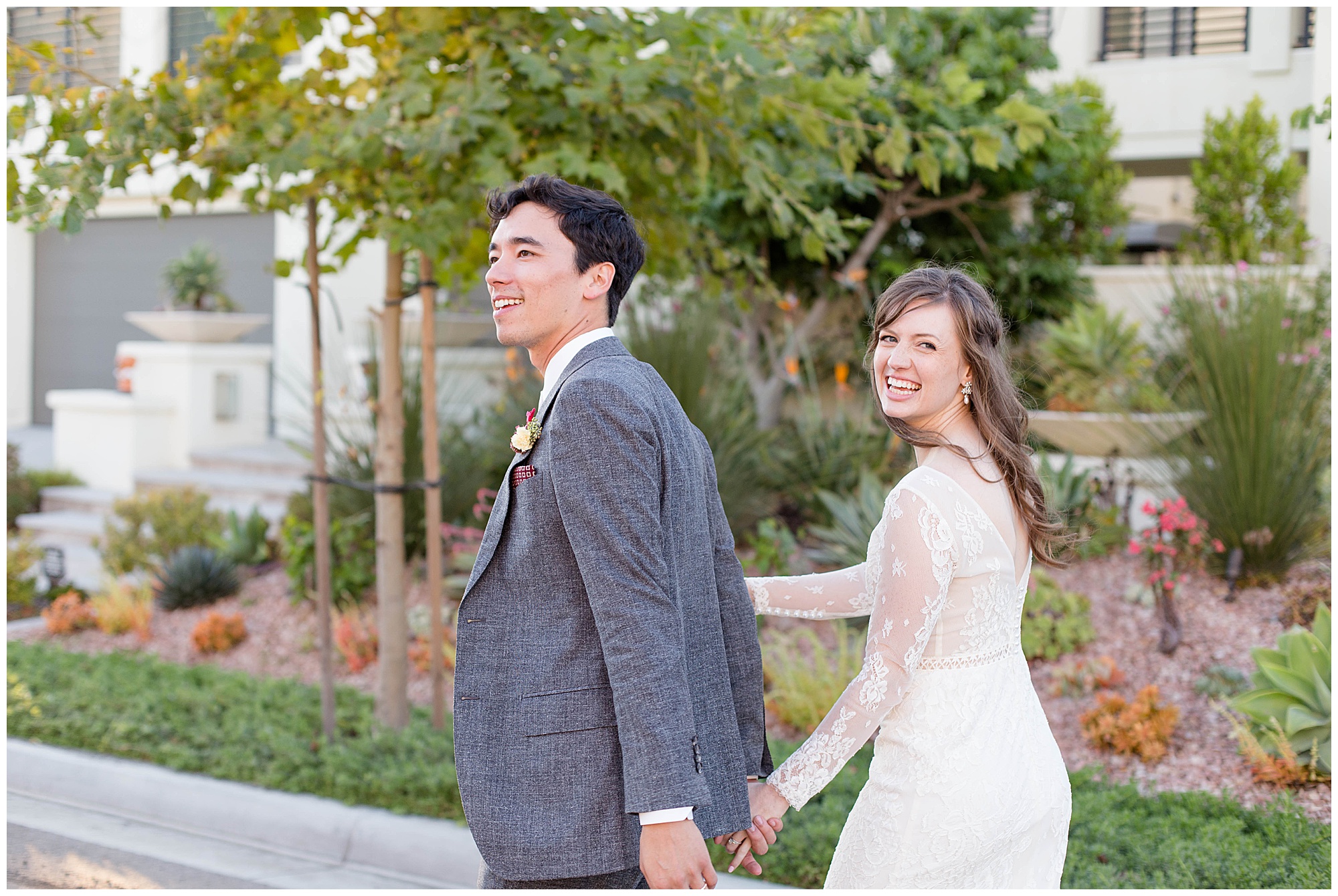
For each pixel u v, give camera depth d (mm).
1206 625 4762
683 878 1658
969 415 2143
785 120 4477
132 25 10398
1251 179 8242
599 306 2002
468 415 8109
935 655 1991
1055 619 4984
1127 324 7664
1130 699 4438
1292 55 8680
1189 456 5152
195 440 9648
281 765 4254
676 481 1871
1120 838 3346
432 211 3766
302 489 8125
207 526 7637
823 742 1951
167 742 4590
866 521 5602
